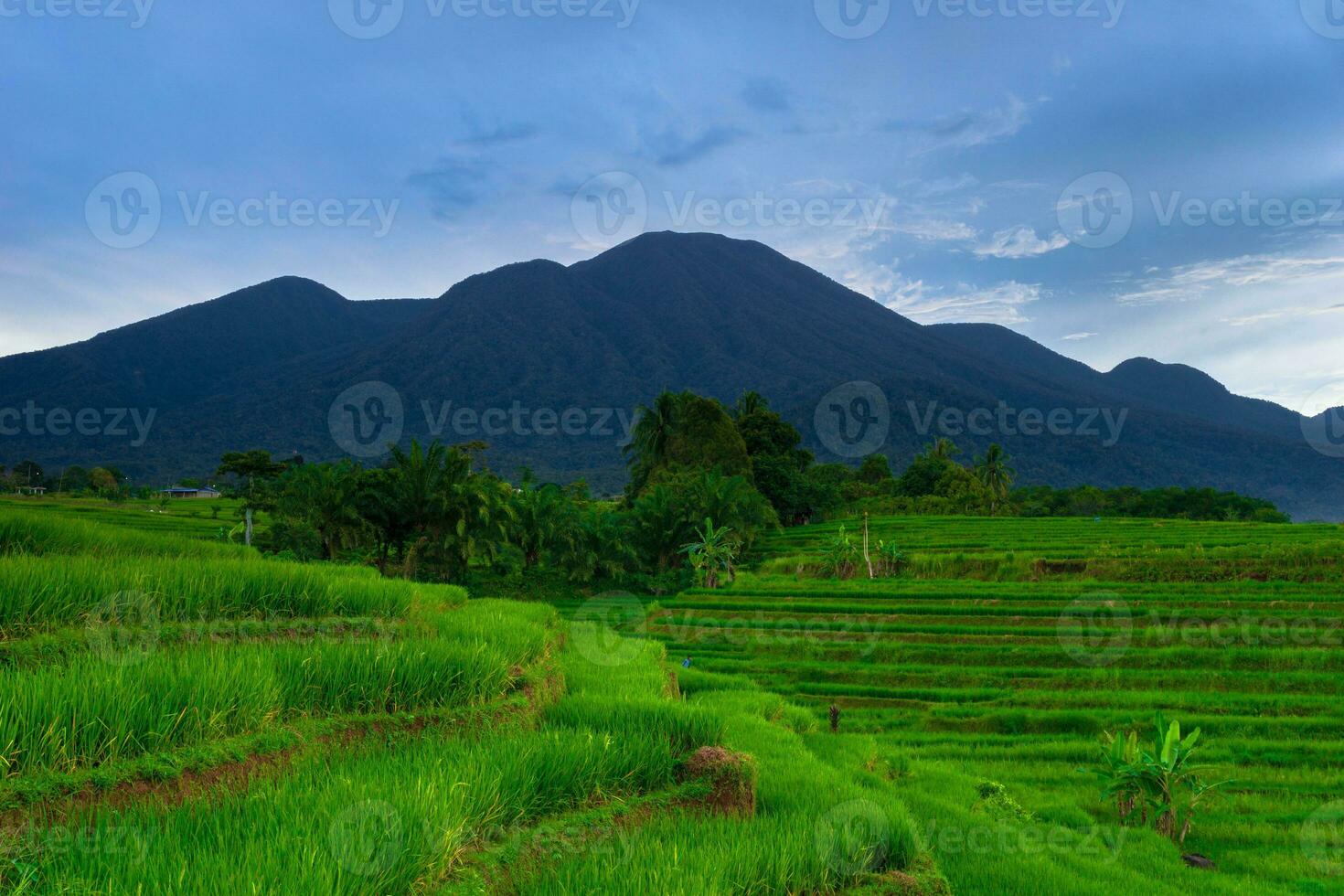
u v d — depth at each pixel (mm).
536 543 54562
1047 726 21219
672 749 8031
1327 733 19469
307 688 6945
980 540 59938
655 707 8977
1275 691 23203
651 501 59812
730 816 6938
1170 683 24125
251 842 4379
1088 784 16875
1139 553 44625
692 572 56719
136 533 13992
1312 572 38156
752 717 14688
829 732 18156
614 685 11820
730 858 5668
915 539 62500
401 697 7504
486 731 7414
